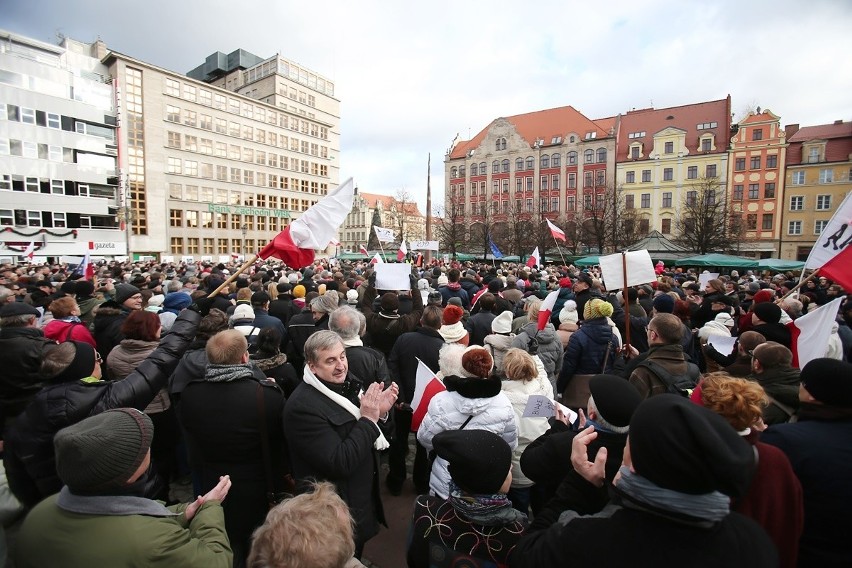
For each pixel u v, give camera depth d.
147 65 46.03
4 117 37.03
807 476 2.00
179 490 4.29
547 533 1.49
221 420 2.56
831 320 3.88
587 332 4.57
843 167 47.94
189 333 3.12
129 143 45.09
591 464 1.74
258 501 2.67
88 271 11.94
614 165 60.03
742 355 3.96
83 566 1.44
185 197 49.53
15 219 37.66
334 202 5.25
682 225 46.66
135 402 2.75
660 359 3.47
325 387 2.53
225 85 68.12
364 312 6.05
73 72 40.81
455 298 6.52
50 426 2.47
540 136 67.38
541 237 49.66
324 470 2.39
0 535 2.19
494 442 1.85
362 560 3.38
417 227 96.38
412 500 4.27
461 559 1.75
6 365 3.23
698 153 54.81
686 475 1.13
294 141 60.75
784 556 1.79
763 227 51.53
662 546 1.21
